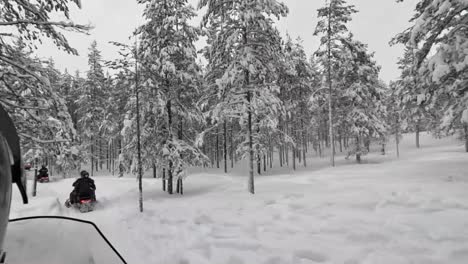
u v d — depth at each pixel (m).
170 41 15.09
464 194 9.09
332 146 25.45
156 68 14.45
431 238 5.88
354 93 25.97
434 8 9.25
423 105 11.27
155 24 15.12
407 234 6.20
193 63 15.76
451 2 8.58
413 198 9.24
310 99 27.70
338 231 6.79
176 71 15.22
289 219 8.08
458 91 10.30
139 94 13.98
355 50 25.06
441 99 11.26
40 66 6.52
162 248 5.79
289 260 5.25
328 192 11.53
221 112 13.66
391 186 11.55
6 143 0.64
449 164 16.31
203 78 15.93
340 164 30.02
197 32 15.88
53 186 16.16
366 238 6.19
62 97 6.87
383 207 8.59
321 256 5.48
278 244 6.11
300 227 7.30
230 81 13.02
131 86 13.62
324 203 9.61
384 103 35.91
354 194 10.57
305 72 30.08
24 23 5.54
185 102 17.03
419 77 10.35
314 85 35.75
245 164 39.47
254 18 12.48
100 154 43.84
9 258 0.93
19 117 6.39
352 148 28.31
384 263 4.94
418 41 9.81
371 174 16.03
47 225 1.22
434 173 13.96
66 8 5.97
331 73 26.03
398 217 7.41
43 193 14.05
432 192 9.78
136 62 11.55
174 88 15.73
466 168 14.18
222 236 6.72
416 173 14.55
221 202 10.96
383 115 33.97
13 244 1.02
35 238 1.10
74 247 1.11
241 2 13.00
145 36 15.17
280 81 23.77
